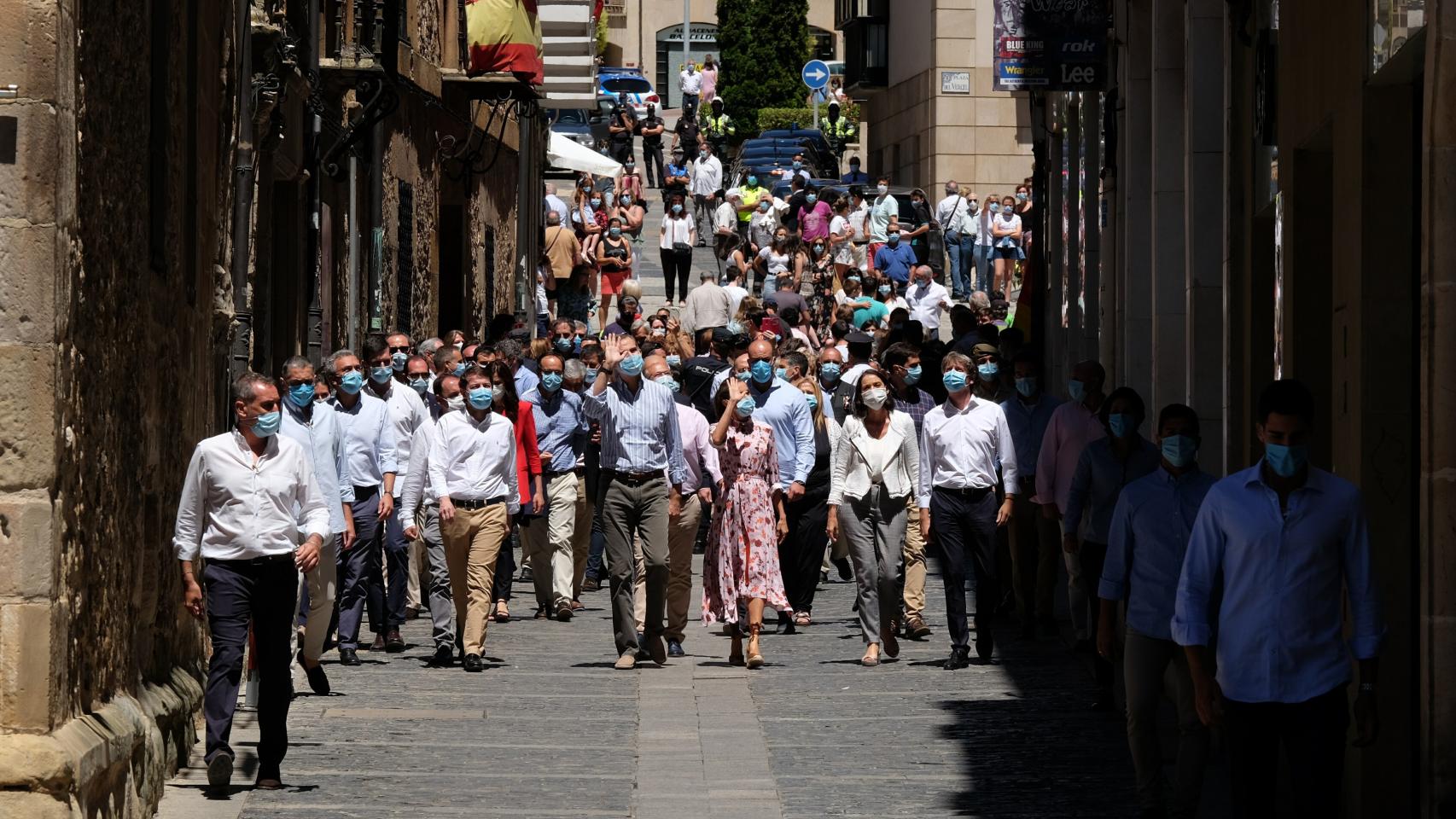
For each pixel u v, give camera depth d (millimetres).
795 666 42781
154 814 27719
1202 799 29797
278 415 29453
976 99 140000
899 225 112188
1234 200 40219
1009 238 114750
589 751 33531
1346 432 27734
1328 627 23203
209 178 35562
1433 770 23734
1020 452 45938
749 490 43188
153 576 30203
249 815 27953
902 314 68125
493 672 41969
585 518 52594
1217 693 23891
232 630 29234
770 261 104312
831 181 131125
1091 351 63812
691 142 154375
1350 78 27562
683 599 44438
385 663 43188
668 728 35750
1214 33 43562
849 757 33031
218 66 36750
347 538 38625
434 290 79562
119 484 27266
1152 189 49781
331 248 61250
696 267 126062
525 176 93000
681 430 44688
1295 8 31781
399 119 71250
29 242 23203
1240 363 40000
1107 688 36750
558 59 117938
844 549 58312
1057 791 30312
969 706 37531
